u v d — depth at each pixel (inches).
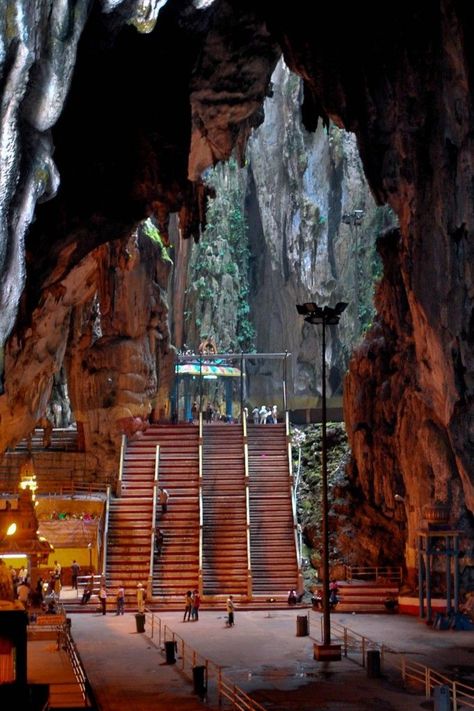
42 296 1355.8
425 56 1161.4
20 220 715.4
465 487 1214.9
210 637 1210.6
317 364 2380.7
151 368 1892.2
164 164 1269.7
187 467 1803.6
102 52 1023.6
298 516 1769.2
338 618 1384.1
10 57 668.7
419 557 1348.4
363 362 1690.5
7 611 674.8
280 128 2422.5
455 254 1152.2
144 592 1523.1
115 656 1065.5
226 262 2410.2
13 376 1371.8
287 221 2399.1
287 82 2402.8
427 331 1222.9
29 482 1315.2
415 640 1164.5
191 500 1712.6
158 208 1336.1
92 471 1801.2
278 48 1323.8
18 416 1448.1
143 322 1872.5
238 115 1363.2
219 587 1553.9
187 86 1239.5
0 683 667.4
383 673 951.6
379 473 1636.3
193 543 1626.5
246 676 944.9
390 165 1234.0
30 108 708.0
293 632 1251.2
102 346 1836.9
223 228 2418.8
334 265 2380.7
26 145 714.8
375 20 1190.3
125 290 1838.1
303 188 2385.6
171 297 2393.0
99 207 1249.4
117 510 1696.6
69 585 1642.5
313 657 1051.9
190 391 2389.3
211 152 1416.1
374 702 813.9
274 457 1843.0
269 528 1664.6
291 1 1212.5
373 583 1556.3
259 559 1606.8
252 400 2460.6
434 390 1277.1
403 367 1579.7
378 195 1275.8
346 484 1744.6
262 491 1748.3
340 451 1899.6
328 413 2224.4
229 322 2402.8
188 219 1438.2
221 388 2427.4
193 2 1027.9
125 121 1227.9
